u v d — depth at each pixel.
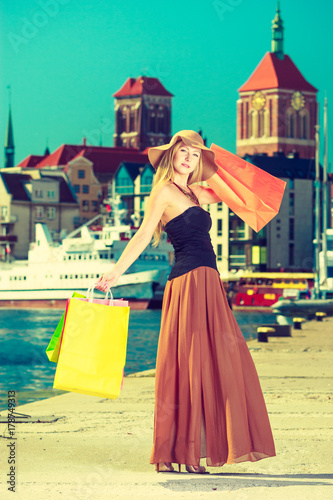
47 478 4.73
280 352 17.22
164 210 4.98
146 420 7.44
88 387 4.51
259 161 88.88
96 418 7.66
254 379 4.91
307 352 17.16
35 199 98.94
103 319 4.56
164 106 135.62
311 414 7.60
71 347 4.50
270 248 86.81
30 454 5.57
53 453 5.61
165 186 4.99
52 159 110.62
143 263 68.88
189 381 4.80
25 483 4.59
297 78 115.38
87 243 71.62
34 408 8.68
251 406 4.87
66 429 6.84
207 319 4.87
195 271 4.90
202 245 4.96
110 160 111.94
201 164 5.21
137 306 68.31
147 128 134.25
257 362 14.52
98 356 4.54
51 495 4.28
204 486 4.48
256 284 77.44
